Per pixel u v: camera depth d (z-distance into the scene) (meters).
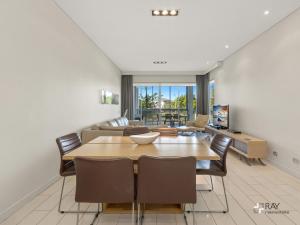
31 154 2.49
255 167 3.72
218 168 2.31
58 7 3.09
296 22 3.14
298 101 3.11
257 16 3.36
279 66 3.57
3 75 2.04
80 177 1.59
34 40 2.54
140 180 1.59
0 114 2.01
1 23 2.02
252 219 2.06
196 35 4.26
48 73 2.85
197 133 7.29
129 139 2.72
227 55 5.89
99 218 2.10
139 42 4.76
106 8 3.12
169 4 2.99
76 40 3.79
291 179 3.13
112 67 6.86
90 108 4.62
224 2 2.93
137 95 9.27
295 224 1.98
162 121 9.34
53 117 2.99
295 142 3.19
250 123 4.63
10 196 2.14
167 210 2.03
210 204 2.38
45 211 2.21
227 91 6.13
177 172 1.56
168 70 8.37
